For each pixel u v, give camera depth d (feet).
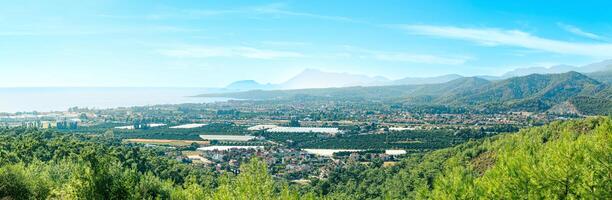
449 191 159.84
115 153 355.56
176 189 229.04
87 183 138.31
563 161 134.62
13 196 184.24
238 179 153.28
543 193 125.29
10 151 317.63
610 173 122.01
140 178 207.21
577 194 120.67
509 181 139.44
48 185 200.95
